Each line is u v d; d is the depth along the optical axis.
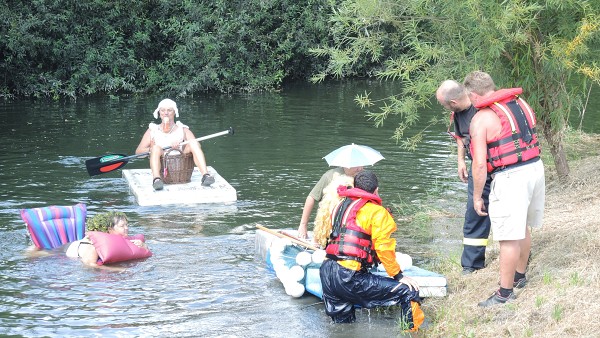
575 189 8.89
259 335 5.77
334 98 20.58
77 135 14.46
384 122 16.05
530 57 9.02
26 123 15.92
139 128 15.36
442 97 6.52
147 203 9.49
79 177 10.98
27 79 20.58
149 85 21.64
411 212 9.14
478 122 5.70
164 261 7.42
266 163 11.97
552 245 6.66
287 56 23.69
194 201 9.64
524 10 7.95
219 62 22.61
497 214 5.65
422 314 5.79
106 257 7.21
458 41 9.09
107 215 7.64
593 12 8.59
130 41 21.86
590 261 6.13
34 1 20.47
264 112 17.78
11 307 6.25
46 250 7.65
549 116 9.31
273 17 23.95
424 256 7.49
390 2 8.99
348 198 5.94
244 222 8.77
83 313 6.16
